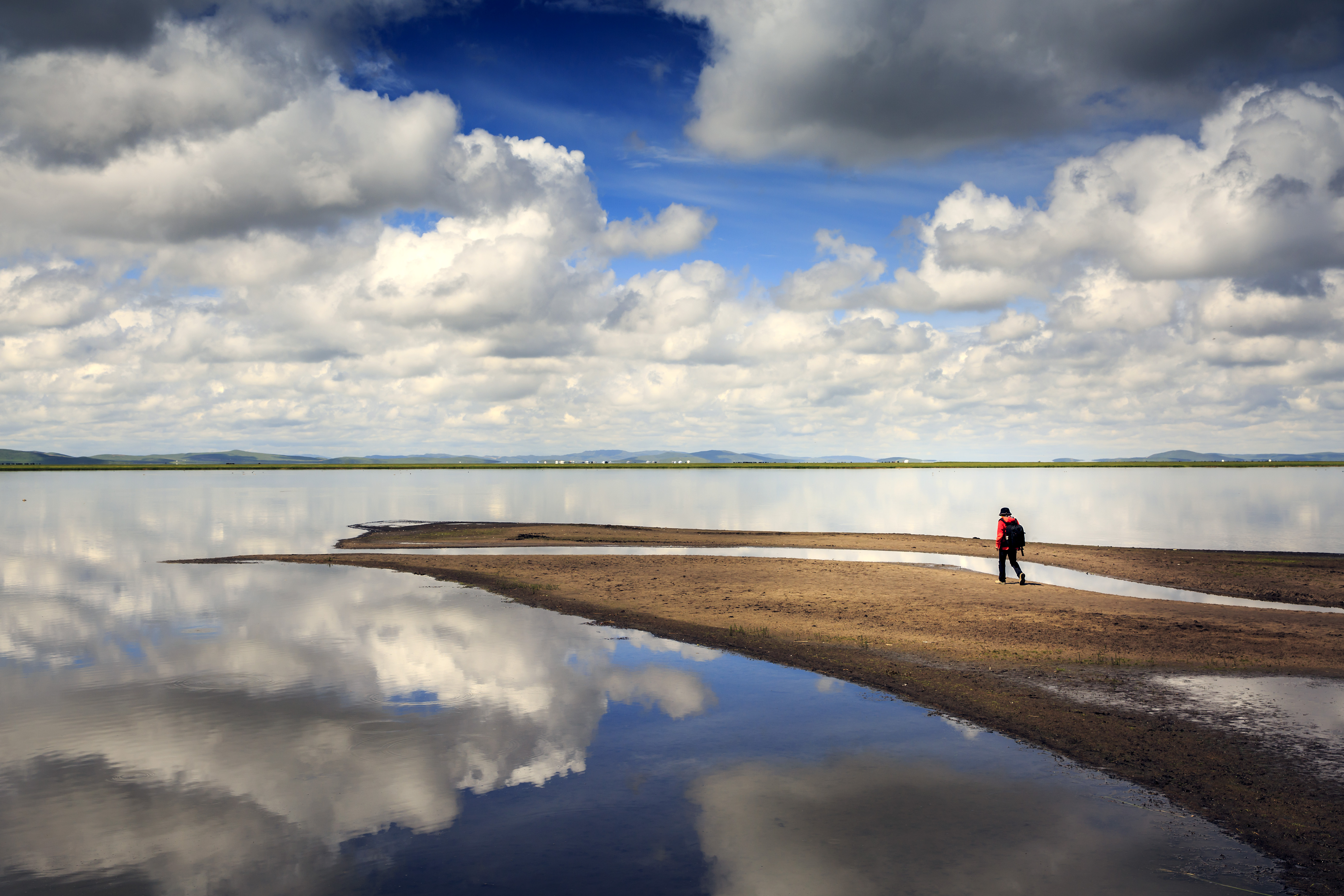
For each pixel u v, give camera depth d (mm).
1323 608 25609
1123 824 10328
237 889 8914
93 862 9656
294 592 29453
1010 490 132875
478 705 15773
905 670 18062
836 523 64875
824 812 10836
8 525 61938
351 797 11484
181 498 105812
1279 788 11289
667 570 34531
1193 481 173750
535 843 10016
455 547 45406
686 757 12945
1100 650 19422
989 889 8750
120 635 22078
